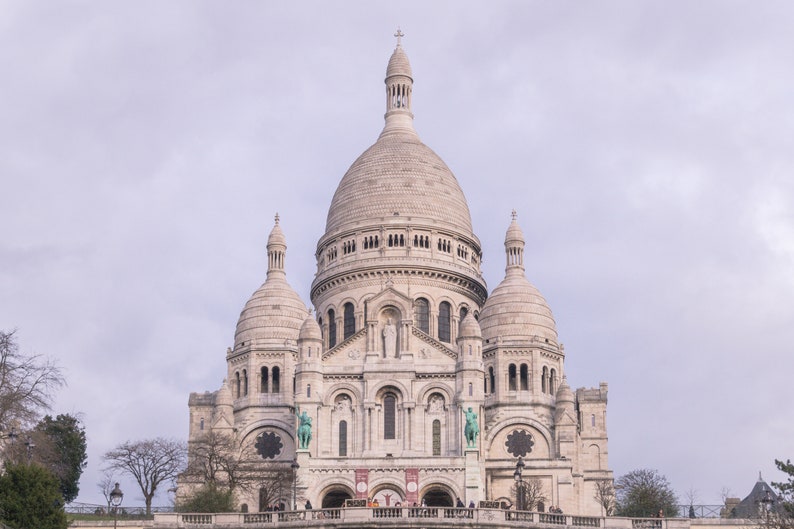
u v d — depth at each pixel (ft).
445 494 600.39
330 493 603.26
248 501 591.37
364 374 625.41
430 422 621.31
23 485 397.80
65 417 569.23
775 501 477.77
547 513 412.36
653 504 543.80
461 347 625.00
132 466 574.15
